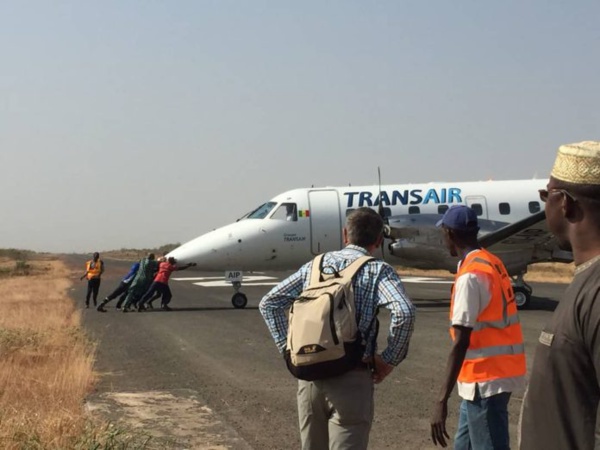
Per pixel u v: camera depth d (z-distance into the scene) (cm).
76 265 7319
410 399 841
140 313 1923
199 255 1984
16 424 603
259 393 872
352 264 411
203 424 709
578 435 211
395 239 1898
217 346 1273
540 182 2112
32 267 6512
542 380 220
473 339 442
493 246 1902
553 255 1922
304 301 398
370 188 2064
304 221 2006
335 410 400
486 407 437
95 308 2130
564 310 217
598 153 223
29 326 1470
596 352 205
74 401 758
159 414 746
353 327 392
